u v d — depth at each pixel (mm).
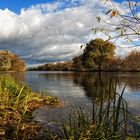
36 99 11477
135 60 50688
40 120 7891
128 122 7262
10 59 61469
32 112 9133
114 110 4766
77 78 32406
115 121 4777
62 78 33594
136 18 4059
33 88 18703
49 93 15141
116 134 4781
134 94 14484
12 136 6262
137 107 10133
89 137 4793
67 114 8734
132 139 5289
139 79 27125
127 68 51875
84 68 62594
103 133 4879
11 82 12789
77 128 5176
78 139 4793
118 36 4180
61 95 14164
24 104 9953
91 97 13234
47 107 10125
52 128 6867
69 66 83938
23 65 66250
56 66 96688
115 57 52469
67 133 5332
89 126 4926
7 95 10648
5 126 7066
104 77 31562
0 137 6129
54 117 8281
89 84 22062
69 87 19438
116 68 53531
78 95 14141
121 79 27094
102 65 55125
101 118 4875
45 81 27547
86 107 10047
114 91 4727
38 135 6348
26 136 6285
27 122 7621
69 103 11164
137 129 6617
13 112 8594
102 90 4938
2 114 8195
